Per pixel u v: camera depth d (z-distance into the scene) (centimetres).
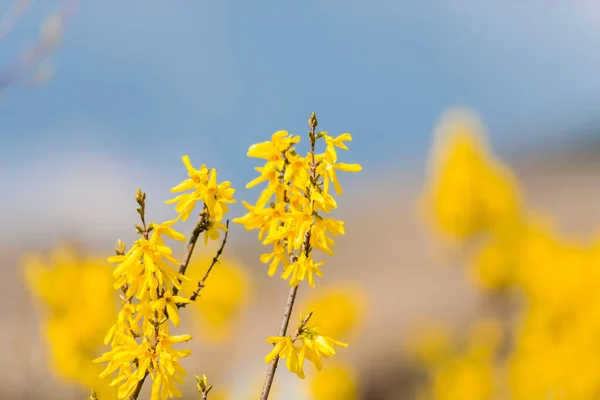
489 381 843
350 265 3475
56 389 721
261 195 287
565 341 718
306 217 283
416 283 2756
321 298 912
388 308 2416
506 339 863
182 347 1082
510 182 1429
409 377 1598
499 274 1018
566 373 705
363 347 1841
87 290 739
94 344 734
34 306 747
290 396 899
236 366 1030
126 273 283
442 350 920
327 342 284
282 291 2303
